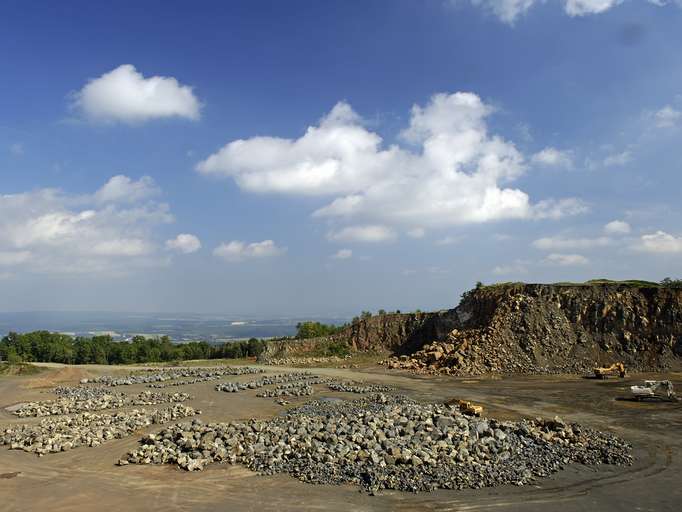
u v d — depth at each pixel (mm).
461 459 21719
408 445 22797
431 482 19969
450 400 37500
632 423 30656
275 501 18750
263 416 34656
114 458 24422
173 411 34500
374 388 46688
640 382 46000
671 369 51250
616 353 55094
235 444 24234
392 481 19953
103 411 37438
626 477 20828
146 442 26375
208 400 41781
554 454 23203
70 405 39156
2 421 35031
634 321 56719
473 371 55938
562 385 46000
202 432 25938
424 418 27156
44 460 24344
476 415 32594
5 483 21359
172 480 21141
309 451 23047
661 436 27469
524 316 61250
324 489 19734
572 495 18938
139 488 20406
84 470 22766
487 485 19812
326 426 26031
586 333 58188
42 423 31812
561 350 57031
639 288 59000
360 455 22016
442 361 61062
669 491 19328
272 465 22094
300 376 57344
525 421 28906
